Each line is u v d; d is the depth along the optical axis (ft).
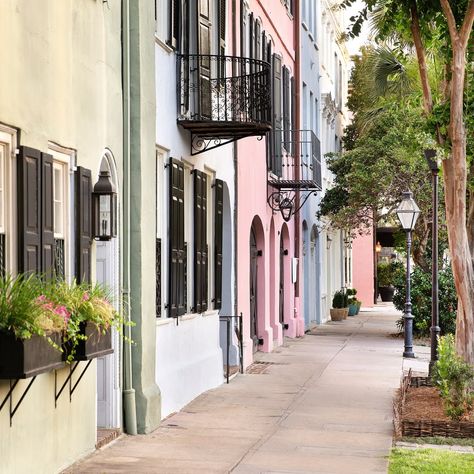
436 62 76.43
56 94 35.55
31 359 29.50
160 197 50.96
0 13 30.58
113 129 42.86
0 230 31.58
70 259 37.27
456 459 40.29
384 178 107.24
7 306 29.04
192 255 57.21
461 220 55.16
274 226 90.79
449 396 48.49
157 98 49.65
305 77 112.57
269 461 39.47
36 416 33.42
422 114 68.80
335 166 117.08
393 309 175.32
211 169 62.44
